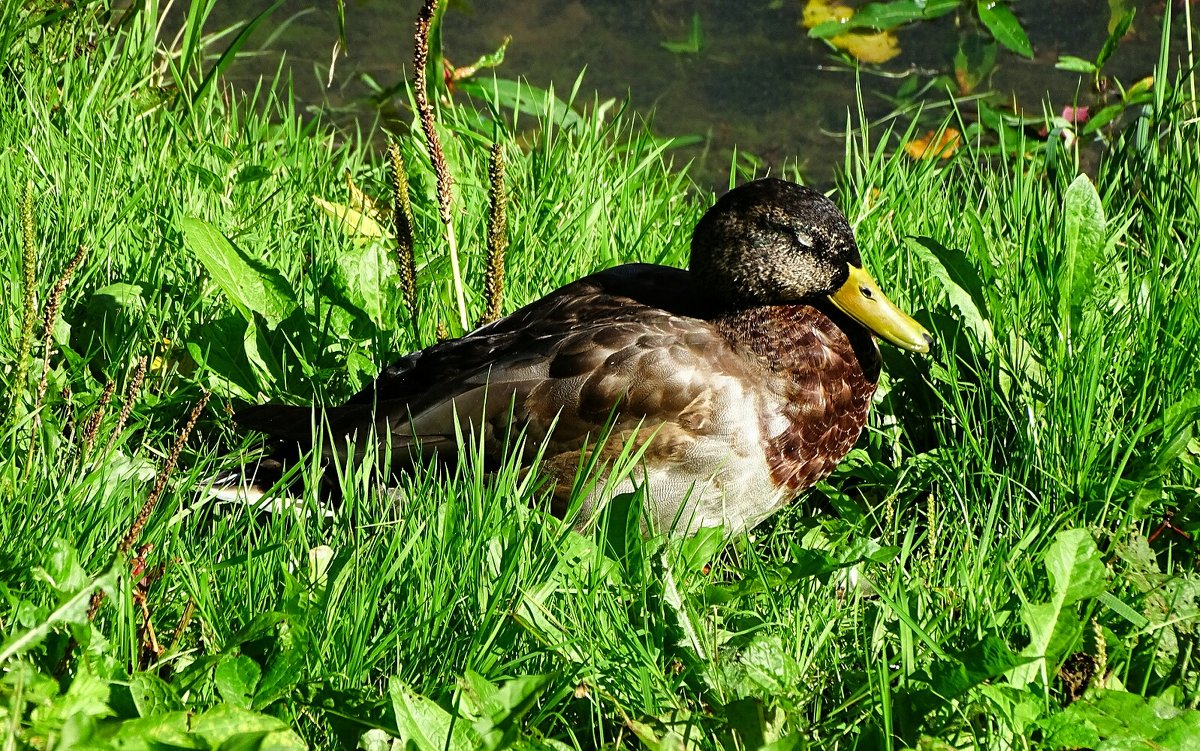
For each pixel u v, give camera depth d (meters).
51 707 4.15
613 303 6.73
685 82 11.37
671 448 6.27
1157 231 8.09
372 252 7.49
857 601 5.50
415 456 6.35
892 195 8.66
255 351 6.98
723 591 5.39
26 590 5.11
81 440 5.81
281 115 9.98
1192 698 5.10
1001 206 8.88
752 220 6.62
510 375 6.38
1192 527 6.00
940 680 4.73
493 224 6.80
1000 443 6.73
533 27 12.02
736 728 4.54
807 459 6.59
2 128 8.81
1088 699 4.66
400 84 10.79
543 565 5.43
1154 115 9.28
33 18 9.78
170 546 5.41
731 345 6.55
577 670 4.97
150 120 9.57
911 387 7.13
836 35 11.80
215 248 6.95
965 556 5.75
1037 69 11.38
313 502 5.88
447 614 5.14
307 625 4.82
